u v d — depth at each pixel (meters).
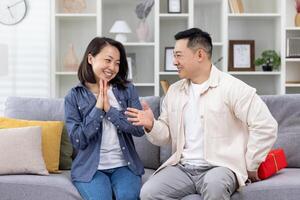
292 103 2.73
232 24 4.54
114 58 2.34
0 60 3.21
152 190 2.15
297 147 2.65
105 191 2.20
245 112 2.23
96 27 4.46
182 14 4.24
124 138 2.38
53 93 4.25
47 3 4.32
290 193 2.16
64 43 4.57
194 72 2.36
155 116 2.77
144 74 4.59
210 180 2.08
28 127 2.50
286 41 4.24
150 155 2.72
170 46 4.54
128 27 4.29
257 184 2.20
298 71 4.54
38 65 4.36
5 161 2.38
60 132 2.65
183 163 2.33
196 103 2.35
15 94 4.38
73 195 2.21
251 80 4.55
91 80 2.41
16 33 4.36
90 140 2.32
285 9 4.17
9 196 2.24
